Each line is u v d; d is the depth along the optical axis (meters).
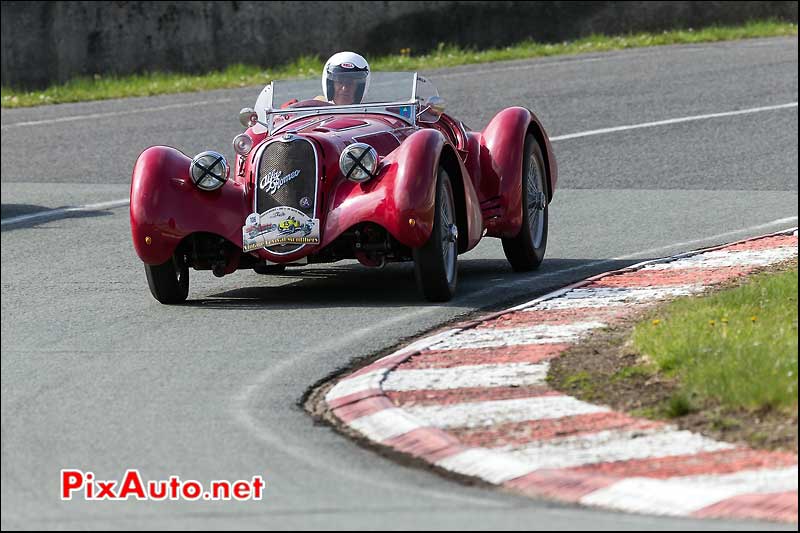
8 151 64.00
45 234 44.03
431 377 23.33
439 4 92.44
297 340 27.61
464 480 18.58
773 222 40.75
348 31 90.62
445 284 30.89
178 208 30.95
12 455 20.11
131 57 87.31
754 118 62.81
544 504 17.47
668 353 22.92
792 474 17.62
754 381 20.64
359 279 35.50
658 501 17.16
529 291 32.38
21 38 85.62
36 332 29.23
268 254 30.59
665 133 60.38
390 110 34.94
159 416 22.14
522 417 20.77
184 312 31.16
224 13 88.12
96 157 61.31
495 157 34.53
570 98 71.31
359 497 17.81
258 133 35.16
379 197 30.09
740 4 97.06
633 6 96.06
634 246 38.25
